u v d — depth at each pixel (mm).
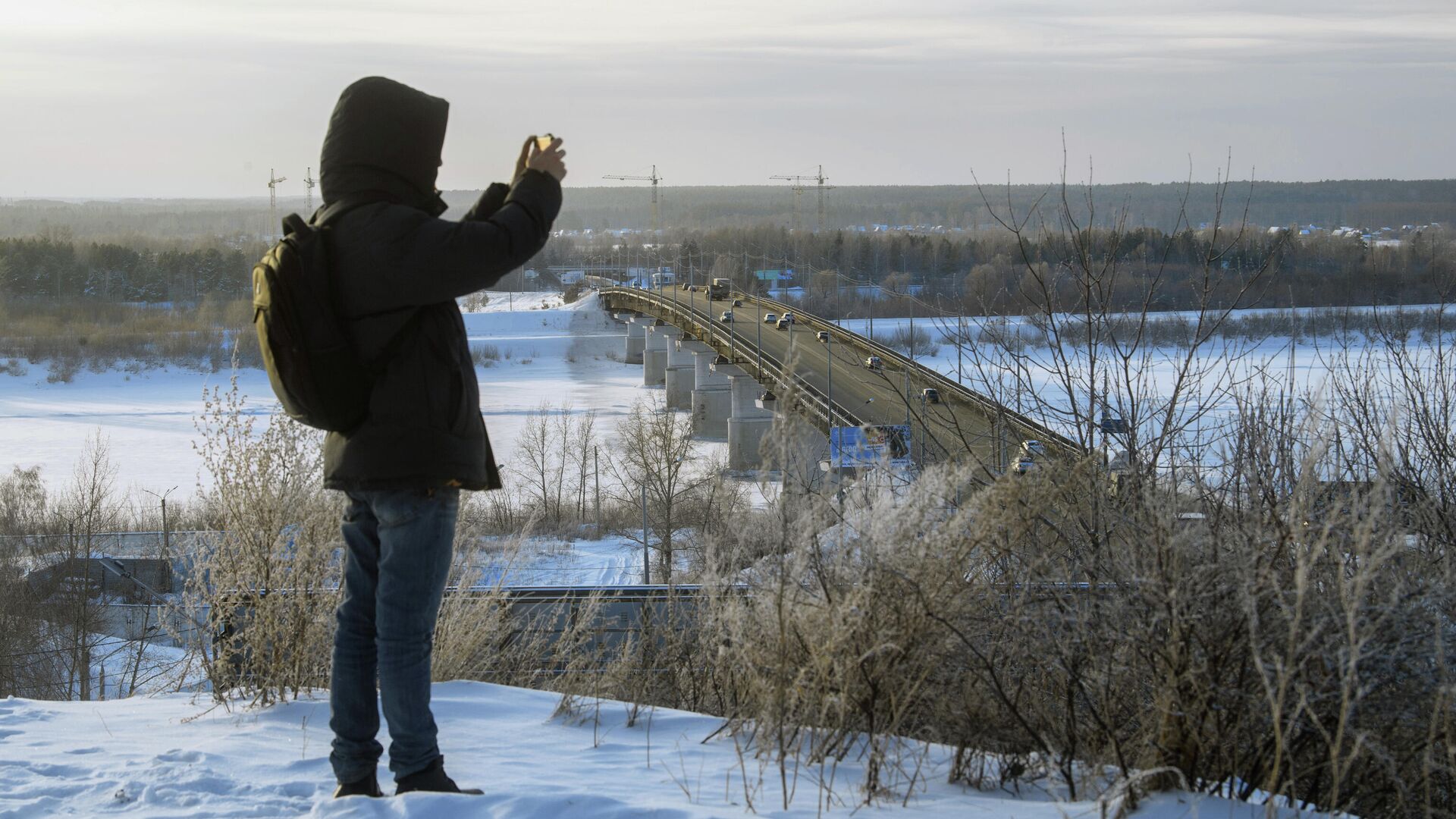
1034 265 7410
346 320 3301
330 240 3311
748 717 4559
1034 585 4430
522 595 7215
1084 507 5379
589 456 55938
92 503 33656
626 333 128250
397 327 3303
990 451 6355
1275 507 4297
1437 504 5367
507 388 97625
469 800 3217
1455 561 4586
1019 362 7195
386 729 4496
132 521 40938
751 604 4527
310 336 3254
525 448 51312
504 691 5555
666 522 23156
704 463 49250
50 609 24188
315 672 5527
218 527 5719
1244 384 6285
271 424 5762
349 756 3598
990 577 4496
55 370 104250
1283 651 3682
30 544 33500
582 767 4074
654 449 35844
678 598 6129
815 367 36094
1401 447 5707
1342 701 3396
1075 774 3924
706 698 5598
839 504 4305
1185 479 5500
